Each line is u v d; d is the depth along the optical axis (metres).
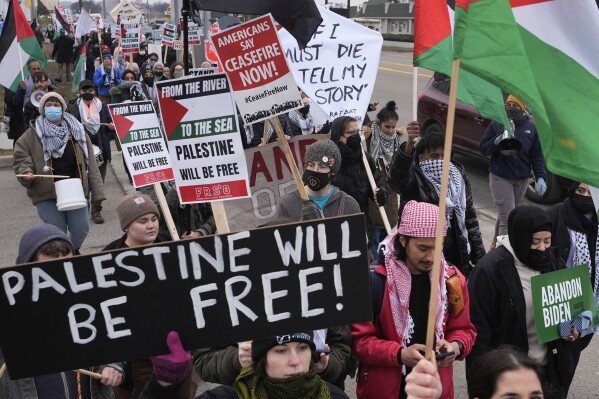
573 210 4.72
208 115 4.13
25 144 7.77
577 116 3.33
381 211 5.99
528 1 3.38
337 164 4.80
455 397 5.43
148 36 35.31
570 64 3.36
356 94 7.11
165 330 2.46
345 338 3.54
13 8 12.42
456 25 2.90
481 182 12.09
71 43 26.67
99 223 10.05
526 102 3.01
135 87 13.74
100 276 2.41
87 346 2.41
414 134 6.08
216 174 4.17
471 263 5.78
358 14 65.06
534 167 7.93
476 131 11.78
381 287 3.63
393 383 3.60
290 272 2.51
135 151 6.30
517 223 4.02
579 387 5.59
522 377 2.66
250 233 2.49
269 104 4.35
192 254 2.46
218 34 4.29
